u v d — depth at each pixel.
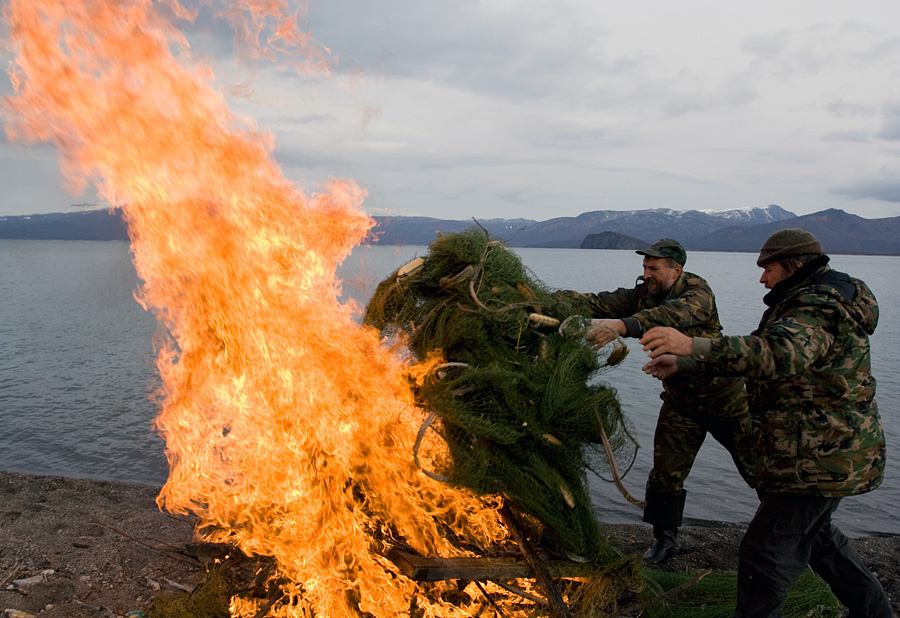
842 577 3.44
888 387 17.03
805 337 2.93
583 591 3.41
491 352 3.17
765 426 3.22
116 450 11.16
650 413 14.02
